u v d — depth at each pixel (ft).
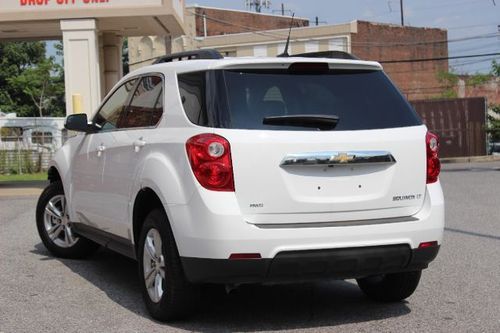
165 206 16.43
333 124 16.51
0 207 42.32
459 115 114.83
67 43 53.93
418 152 17.04
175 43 138.62
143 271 17.95
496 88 198.90
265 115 16.19
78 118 22.50
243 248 15.26
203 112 16.26
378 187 16.60
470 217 36.70
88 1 53.67
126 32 64.08
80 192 23.02
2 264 24.68
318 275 15.92
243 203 15.58
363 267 16.20
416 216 16.94
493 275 22.81
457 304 19.29
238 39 150.82
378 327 17.15
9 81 143.84
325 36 151.33
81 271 23.63
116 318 17.87
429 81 182.91
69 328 17.02
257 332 16.70
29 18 53.47
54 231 25.79
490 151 118.52
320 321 17.70
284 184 15.80
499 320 17.69
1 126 95.86
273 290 21.11
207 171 15.55
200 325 17.22
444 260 25.32
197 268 15.67
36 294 20.42
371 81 17.75
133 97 20.34
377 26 164.14
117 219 19.83
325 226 15.87
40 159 93.76
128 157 19.03
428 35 180.75
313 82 17.13
